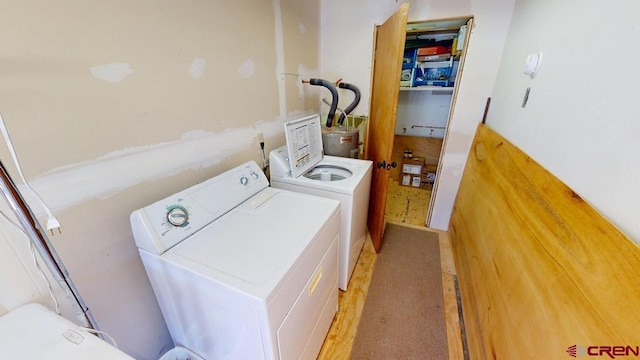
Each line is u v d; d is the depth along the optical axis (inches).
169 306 41.6
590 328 24.5
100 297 39.4
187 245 39.9
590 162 30.7
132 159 41.2
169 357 45.0
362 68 97.7
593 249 26.5
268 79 72.6
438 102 133.4
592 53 33.6
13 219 29.3
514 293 41.1
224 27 55.2
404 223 108.6
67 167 33.6
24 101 29.1
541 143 44.2
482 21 76.3
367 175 76.8
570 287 28.5
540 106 46.6
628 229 24.2
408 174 143.3
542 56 48.6
